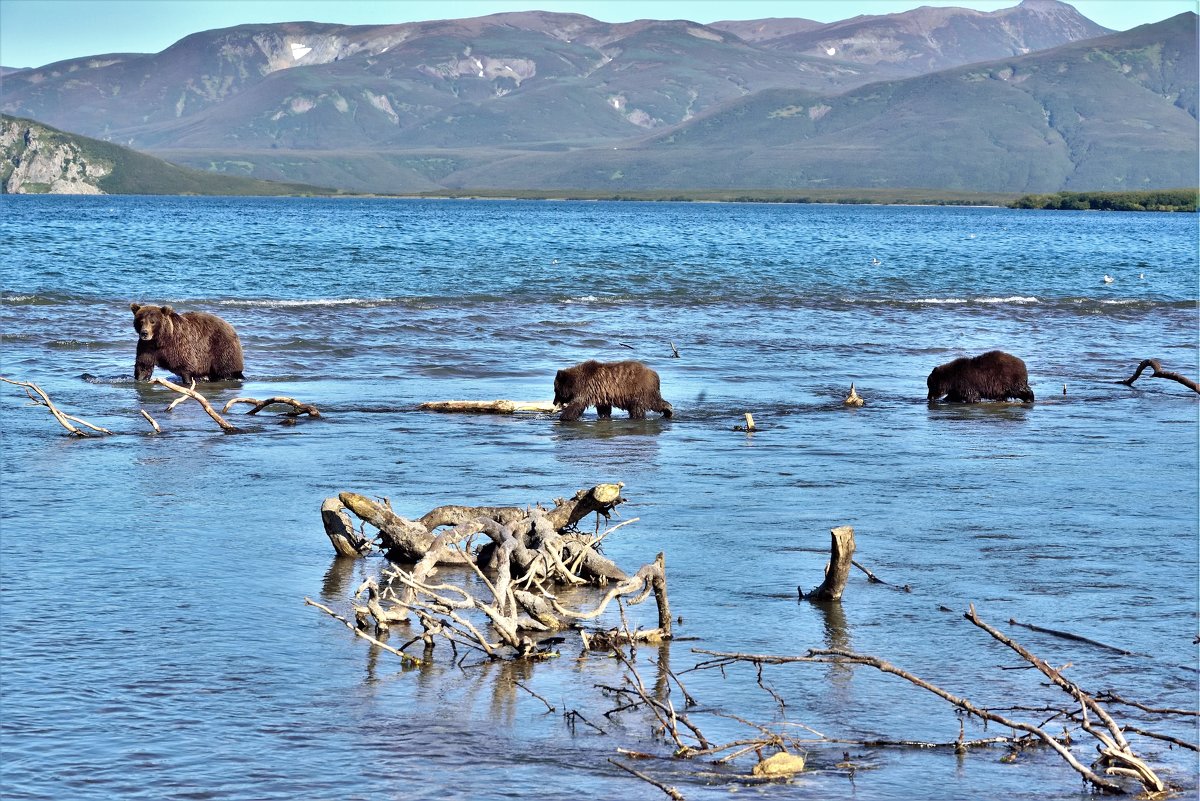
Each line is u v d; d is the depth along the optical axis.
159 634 22.75
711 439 45.62
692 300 105.62
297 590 25.98
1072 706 20.30
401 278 122.31
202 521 31.41
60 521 30.92
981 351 76.62
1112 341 83.44
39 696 19.55
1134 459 42.09
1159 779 17.70
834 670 21.89
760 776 17.42
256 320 82.75
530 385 59.25
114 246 166.12
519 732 18.88
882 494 35.84
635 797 16.58
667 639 23.50
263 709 19.44
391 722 19.11
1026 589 26.53
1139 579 27.30
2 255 140.88
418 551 28.06
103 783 16.56
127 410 50.22
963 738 18.91
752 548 29.67
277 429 46.09
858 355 73.50
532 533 27.81
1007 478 38.44
